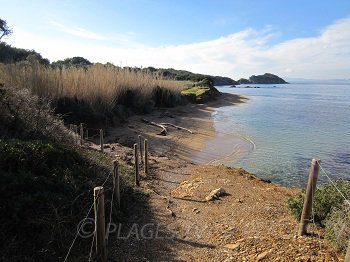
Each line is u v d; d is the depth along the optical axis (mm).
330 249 5711
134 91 30812
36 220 5812
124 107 28719
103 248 5543
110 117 23547
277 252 5816
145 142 12375
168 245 6699
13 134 9352
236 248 6332
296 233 6562
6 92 10367
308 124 32062
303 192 7641
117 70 31031
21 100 10727
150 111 32906
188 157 17812
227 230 7195
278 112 43312
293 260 5473
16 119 9781
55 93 19500
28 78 18172
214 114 39438
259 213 7973
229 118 36062
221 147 20812
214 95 63781
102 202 5430
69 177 7203
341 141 23438
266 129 28531
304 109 47875
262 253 5887
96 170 8594
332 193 6945
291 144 22219
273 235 6602
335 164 17422
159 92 38969
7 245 5281
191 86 66750
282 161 17766
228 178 12016
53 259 5504
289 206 7594
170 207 8961
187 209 8766
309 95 87562
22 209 5859
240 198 9320
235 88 143250
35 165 7066
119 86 28516
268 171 15969
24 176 6512
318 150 20484
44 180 6738
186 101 47625
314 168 6133
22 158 6984
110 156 13703
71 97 20625
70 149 8742
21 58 36656
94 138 19328
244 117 37281
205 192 10086
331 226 5926
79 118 20469
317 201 6879
